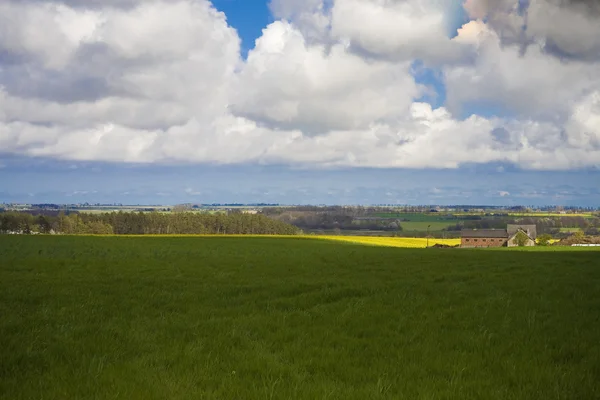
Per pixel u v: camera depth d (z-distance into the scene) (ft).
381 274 84.79
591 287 63.62
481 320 42.22
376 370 28.12
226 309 49.42
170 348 32.76
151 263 108.27
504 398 23.02
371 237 474.49
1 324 39.40
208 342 34.63
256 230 537.65
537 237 472.03
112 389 24.06
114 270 91.40
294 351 32.35
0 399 22.68
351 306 50.08
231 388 24.30
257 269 95.76
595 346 32.65
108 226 483.51
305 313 46.44
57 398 22.85
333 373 27.55
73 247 165.78
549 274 81.35
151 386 24.47
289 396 23.12
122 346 33.24
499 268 92.73
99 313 46.19
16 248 153.07
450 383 25.34
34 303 53.01
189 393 23.50
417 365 28.76
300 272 89.71
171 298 56.54
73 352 31.42
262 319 43.19
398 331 38.91
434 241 486.38
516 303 51.29
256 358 30.09
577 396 23.22
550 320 41.96
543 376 26.35
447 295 57.72
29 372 27.07
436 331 38.37
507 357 30.42
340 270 92.84
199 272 88.99
